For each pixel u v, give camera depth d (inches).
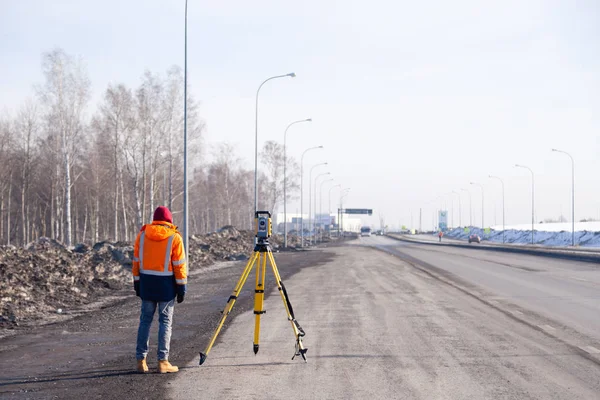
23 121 2502.5
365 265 1307.8
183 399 267.6
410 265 1295.5
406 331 444.5
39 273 712.4
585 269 1148.5
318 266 1295.5
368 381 297.1
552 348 377.7
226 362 343.6
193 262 1353.3
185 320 515.5
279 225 6742.1
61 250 969.5
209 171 3860.7
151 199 2134.6
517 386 285.9
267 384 292.7
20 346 402.3
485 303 614.2
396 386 287.0
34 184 2751.0
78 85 1918.1
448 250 2289.6
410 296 684.7
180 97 2176.4
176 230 330.0
